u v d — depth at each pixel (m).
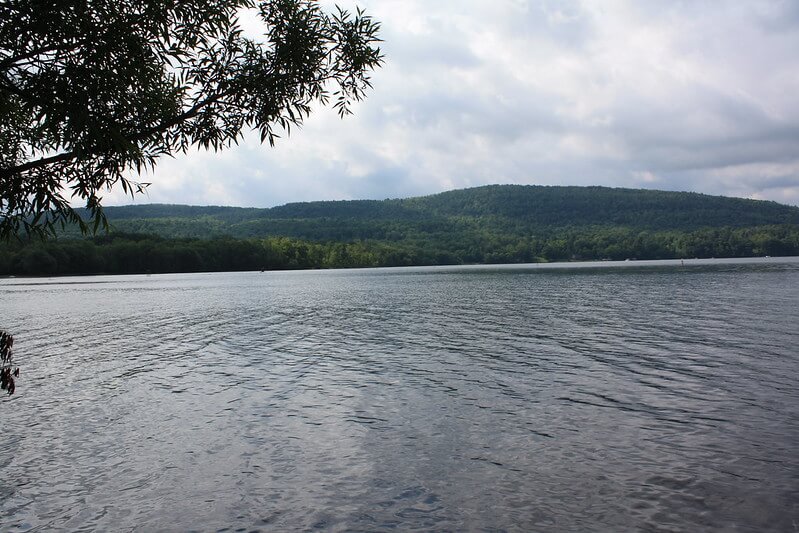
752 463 11.02
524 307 46.84
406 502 9.88
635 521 8.98
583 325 33.50
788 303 43.03
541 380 18.78
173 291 86.69
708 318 35.00
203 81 7.12
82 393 18.66
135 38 6.05
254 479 11.02
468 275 135.00
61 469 11.76
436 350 25.72
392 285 93.62
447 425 14.06
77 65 5.88
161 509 9.84
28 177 6.14
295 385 19.05
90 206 6.46
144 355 26.56
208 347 28.78
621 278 95.88
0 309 55.25
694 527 8.73
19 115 7.09
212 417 15.34
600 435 12.97
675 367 20.20
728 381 17.73
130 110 6.48
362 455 12.13
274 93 7.22
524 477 10.77
